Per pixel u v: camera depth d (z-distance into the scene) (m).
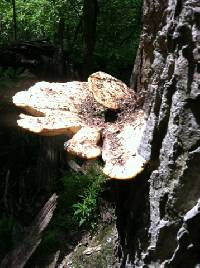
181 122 0.56
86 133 0.67
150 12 0.65
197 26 0.52
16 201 1.61
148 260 0.66
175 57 0.56
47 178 1.60
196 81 0.53
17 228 1.45
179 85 0.55
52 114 0.71
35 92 0.79
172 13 0.57
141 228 0.67
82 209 1.29
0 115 1.71
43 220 1.31
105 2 2.00
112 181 0.75
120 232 0.77
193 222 0.56
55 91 0.79
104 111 0.73
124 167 0.59
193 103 0.55
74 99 0.78
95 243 1.22
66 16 1.97
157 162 0.62
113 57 1.90
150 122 0.61
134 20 1.99
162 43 0.60
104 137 0.67
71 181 1.42
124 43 2.02
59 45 1.81
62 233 1.32
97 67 1.85
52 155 1.58
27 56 1.88
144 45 0.69
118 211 0.75
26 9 2.25
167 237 0.62
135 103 0.73
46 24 2.12
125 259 0.77
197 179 0.56
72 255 1.24
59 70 1.73
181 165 0.57
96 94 0.74
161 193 0.61
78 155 0.63
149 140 0.60
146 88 0.70
